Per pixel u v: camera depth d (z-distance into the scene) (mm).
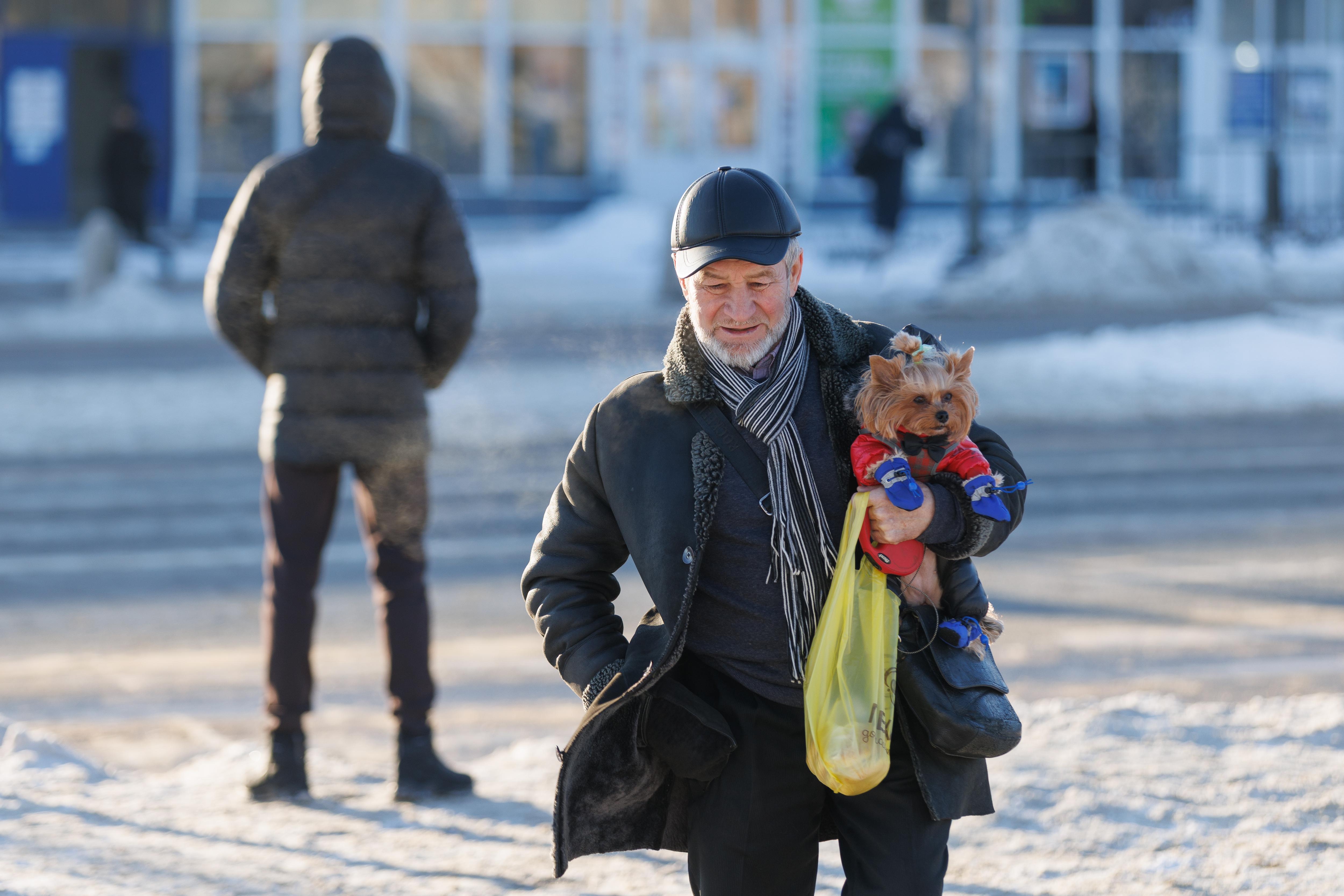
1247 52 117438
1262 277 85188
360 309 18141
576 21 114312
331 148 18469
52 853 16219
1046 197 115250
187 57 110938
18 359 63219
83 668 25234
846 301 80000
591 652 11234
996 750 10586
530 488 40375
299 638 18484
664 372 11219
